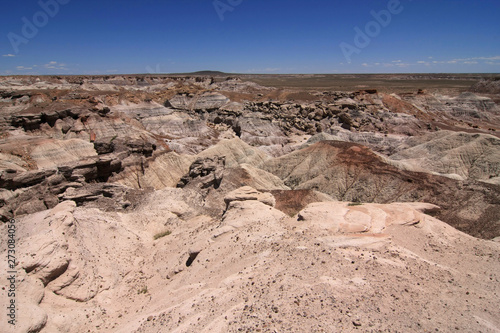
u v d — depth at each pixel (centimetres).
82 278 2230
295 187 7150
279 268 1789
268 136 11700
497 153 7700
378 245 2072
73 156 6819
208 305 1557
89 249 2586
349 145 7606
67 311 1955
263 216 2855
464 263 2078
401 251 2042
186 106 16438
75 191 4397
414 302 1430
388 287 1551
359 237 2170
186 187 5541
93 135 8419
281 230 2470
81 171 5322
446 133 9262
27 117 7869
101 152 6481
